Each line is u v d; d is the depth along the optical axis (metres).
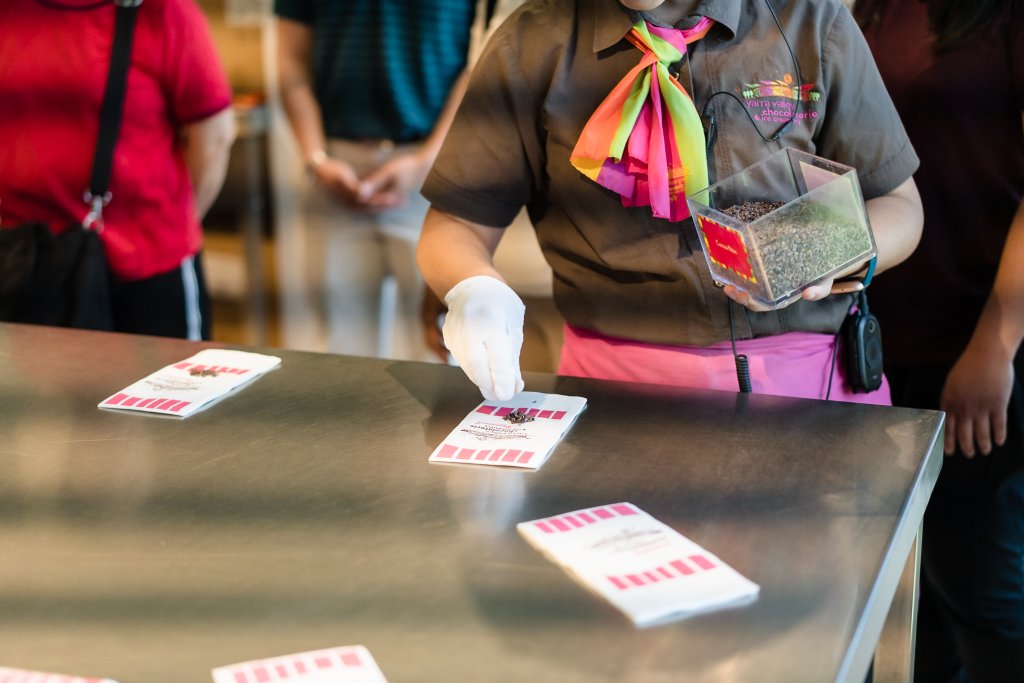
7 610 0.85
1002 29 1.58
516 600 0.84
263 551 0.93
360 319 3.04
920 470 1.06
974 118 1.63
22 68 2.03
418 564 0.90
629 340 1.46
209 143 2.26
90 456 1.14
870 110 1.42
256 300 3.38
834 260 1.27
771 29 1.38
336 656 0.77
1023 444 1.65
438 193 1.49
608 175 1.34
